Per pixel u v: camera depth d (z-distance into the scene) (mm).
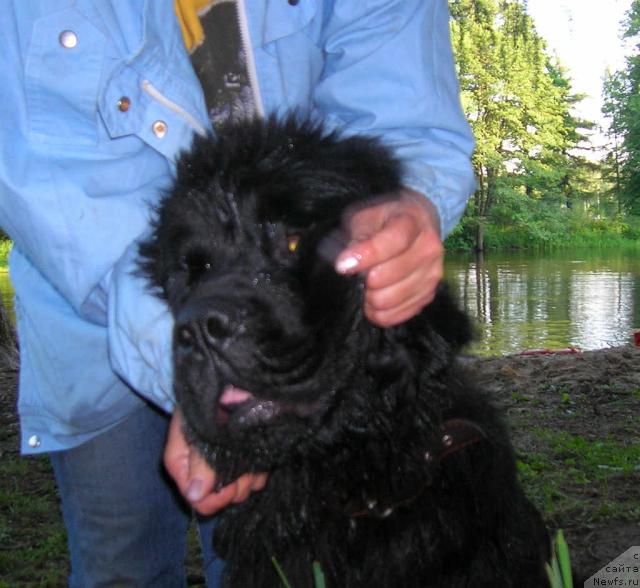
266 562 774
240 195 676
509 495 787
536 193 13430
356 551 748
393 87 755
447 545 739
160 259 705
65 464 819
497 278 7891
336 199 671
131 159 721
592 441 1921
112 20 701
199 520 866
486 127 12336
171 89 717
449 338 750
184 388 646
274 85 774
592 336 4316
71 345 739
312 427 689
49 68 689
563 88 13477
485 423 782
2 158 682
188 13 757
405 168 709
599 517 1446
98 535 821
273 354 633
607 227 14000
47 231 681
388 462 728
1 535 1520
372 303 598
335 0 772
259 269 661
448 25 808
